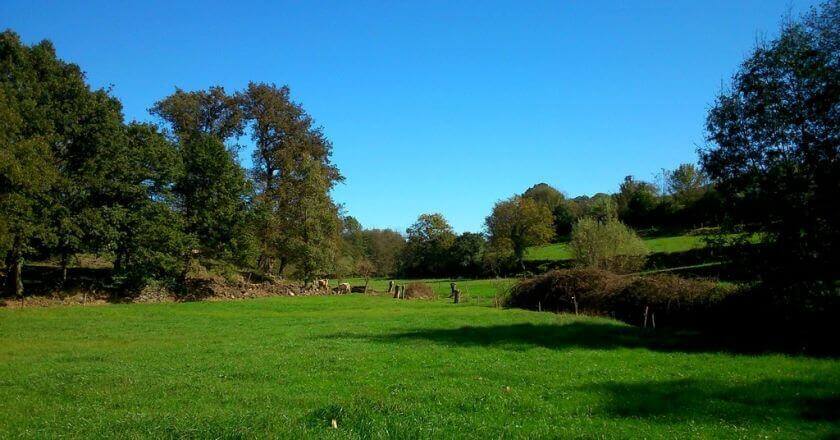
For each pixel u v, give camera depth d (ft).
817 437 33.01
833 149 76.54
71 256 173.17
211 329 106.01
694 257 185.68
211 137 203.62
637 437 32.73
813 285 76.79
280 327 108.06
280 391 46.50
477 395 43.37
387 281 317.83
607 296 117.80
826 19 78.13
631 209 308.60
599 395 44.24
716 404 40.81
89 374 56.80
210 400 43.52
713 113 89.40
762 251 81.82
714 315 92.17
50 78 155.84
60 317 128.26
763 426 35.47
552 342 78.23
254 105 237.86
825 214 75.31
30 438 33.76
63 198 156.25
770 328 81.41
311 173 222.48
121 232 169.58
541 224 302.25
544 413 38.58
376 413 37.17
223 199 197.98
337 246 232.32
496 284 215.10
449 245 351.67
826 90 75.82
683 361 61.93
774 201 79.10
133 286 179.83
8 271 167.02
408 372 55.26
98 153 163.43
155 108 228.43
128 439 32.48
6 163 113.70
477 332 90.48
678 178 288.92
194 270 198.90
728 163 87.30
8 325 112.06
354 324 110.32
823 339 72.43
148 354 72.33
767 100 82.53
